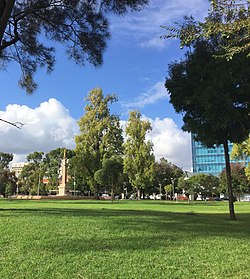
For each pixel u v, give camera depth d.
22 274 5.53
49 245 7.53
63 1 13.96
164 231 9.79
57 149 91.12
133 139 57.62
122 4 12.49
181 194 100.31
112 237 8.59
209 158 123.00
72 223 10.82
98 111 54.88
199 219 14.09
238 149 36.69
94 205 29.84
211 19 4.68
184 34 4.96
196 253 7.06
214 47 14.01
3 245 7.54
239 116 13.66
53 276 5.44
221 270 5.84
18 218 11.88
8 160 89.62
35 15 14.39
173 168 96.69
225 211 24.17
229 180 15.88
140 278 5.36
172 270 5.80
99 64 14.86
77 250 7.08
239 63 13.16
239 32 4.64
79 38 14.42
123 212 16.41
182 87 14.98
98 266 5.95
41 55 15.37
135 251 7.07
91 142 54.72
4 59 15.30
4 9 12.75
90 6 13.91
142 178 56.94
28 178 96.12
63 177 75.38
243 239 8.98
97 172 48.88
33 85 15.95
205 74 14.32
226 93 13.42
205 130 14.88
